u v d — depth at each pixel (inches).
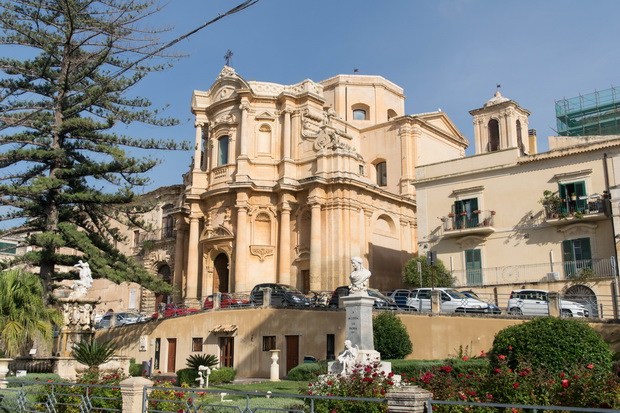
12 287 902.4
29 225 1449.3
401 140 2036.2
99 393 636.1
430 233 1553.9
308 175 1802.4
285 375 1245.1
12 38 1397.6
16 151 1353.3
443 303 1163.3
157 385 615.8
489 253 1454.2
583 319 980.6
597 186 1328.7
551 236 1370.6
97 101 1459.2
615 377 519.2
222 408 557.3
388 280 1829.5
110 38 1349.7
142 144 1446.9
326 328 1201.4
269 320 1294.3
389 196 1870.1
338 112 2198.6
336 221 1708.9
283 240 1776.6
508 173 1456.7
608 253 1291.8
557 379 541.6
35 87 1440.7
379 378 585.0
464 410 503.2
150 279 1476.4
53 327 1062.4
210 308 1421.0
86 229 1540.4
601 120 1939.0
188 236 2025.1
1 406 671.8
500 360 608.7
